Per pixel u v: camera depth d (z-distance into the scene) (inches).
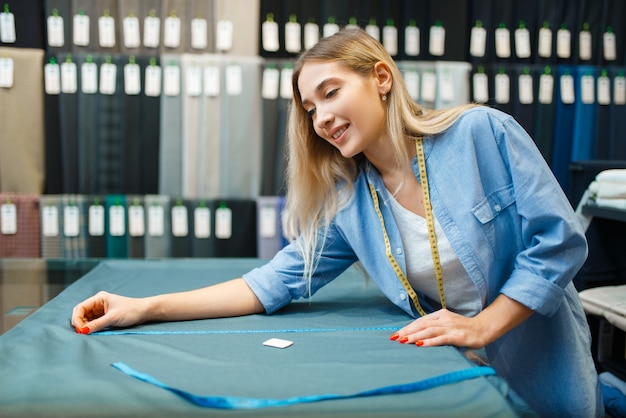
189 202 113.7
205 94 112.7
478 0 120.6
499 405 33.6
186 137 112.9
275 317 54.4
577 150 119.1
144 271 75.6
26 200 110.2
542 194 47.1
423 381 35.9
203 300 53.6
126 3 112.9
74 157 111.7
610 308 69.6
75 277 76.2
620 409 73.4
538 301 46.0
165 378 37.6
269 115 114.3
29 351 42.8
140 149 113.1
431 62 118.1
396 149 50.9
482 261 49.5
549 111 118.7
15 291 69.3
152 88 111.6
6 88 109.5
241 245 115.3
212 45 115.3
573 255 47.1
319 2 118.4
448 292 53.0
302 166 56.2
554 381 52.1
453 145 50.5
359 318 54.0
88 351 43.0
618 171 77.5
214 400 33.5
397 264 52.7
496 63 121.3
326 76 48.9
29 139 111.2
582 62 122.4
